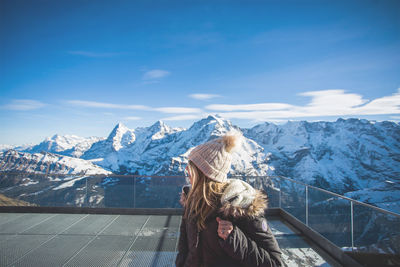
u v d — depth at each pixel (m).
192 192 1.09
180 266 1.21
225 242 0.94
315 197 3.93
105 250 3.60
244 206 0.99
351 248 3.08
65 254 3.47
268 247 0.99
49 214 5.39
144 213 5.45
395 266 2.49
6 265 3.15
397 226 2.48
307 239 4.03
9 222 4.85
